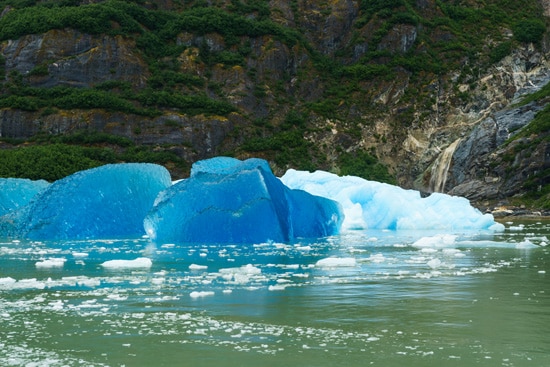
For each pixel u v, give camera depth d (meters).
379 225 42.41
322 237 35.44
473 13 109.50
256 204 31.36
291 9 108.56
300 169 87.62
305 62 100.81
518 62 101.69
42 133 86.88
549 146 75.38
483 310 14.37
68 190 34.53
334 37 105.38
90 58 93.31
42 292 16.81
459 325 12.98
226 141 89.44
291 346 11.48
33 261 23.78
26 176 69.38
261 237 31.14
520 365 10.42
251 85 96.06
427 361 10.62
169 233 31.70
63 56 93.69
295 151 90.06
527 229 44.31
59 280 18.78
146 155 84.44
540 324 13.04
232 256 25.61
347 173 86.75
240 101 94.06
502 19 109.50
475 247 29.39
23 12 101.25
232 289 17.20
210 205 31.48
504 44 103.00
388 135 94.81
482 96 97.50
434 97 97.69
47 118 87.44
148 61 95.50
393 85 98.31
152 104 90.44
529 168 75.50
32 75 92.38
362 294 16.36
